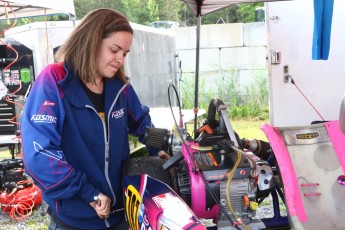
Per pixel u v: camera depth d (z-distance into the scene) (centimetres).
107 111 181
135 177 188
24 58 460
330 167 218
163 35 784
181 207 164
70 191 162
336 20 447
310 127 229
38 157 159
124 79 190
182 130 211
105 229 190
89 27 167
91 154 179
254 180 183
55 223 187
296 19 453
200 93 1048
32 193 436
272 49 461
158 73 745
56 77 171
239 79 1070
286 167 207
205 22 1755
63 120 169
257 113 1007
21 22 1135
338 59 455
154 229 160
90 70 169
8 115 457
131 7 1641
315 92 464
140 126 213
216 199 178
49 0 416
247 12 1673
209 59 1092
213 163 186
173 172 198
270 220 227
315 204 205
